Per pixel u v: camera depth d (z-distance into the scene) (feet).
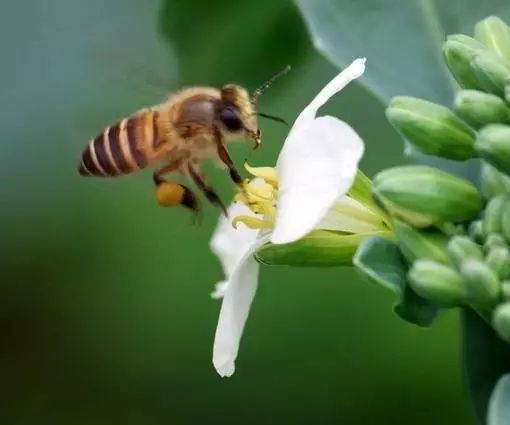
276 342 0.59
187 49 0.47
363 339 0.59
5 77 0.58
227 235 0.44
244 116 0.46
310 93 0.53
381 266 0.40
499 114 0.40
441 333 0.58
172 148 0.46
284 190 0.40
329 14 0.44
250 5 0.47
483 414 0.41
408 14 0.44
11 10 0.57
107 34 0.56
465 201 0.40
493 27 0.42
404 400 0.58
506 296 0.39
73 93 0.58
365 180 0.41
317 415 0.59
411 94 0.44
